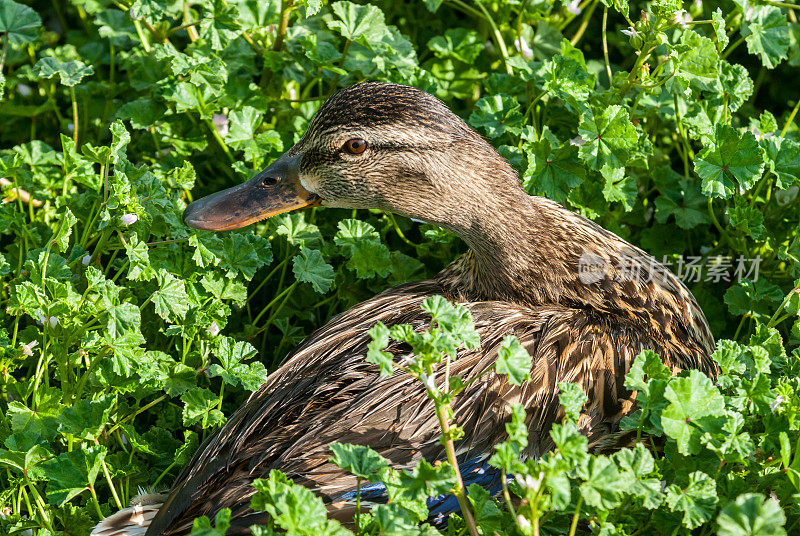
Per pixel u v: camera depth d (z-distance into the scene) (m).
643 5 12.05
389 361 6.17
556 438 6.09
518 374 6.40
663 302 8.80
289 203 8.89
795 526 7.23
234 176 10.62
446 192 8.52
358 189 8.69
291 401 7.66
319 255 9.32
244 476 7.24
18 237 9.45
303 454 7.20
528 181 9.12
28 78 11.22
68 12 13.05
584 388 7.84
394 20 12.25
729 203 9.99
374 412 7.36
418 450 7.26
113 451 8.36
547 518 6.62
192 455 8.05
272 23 10.55
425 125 8.38
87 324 8.00
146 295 8.98
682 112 9.91
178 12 11.18
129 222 8.24
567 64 9.68
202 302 8.80
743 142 9.02
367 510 7.07
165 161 10.31
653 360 7.09
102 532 7.36
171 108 10.53
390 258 9.70
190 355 8.39
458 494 6.30
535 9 11.11
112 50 11.39
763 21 10.38
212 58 10.27
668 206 10.10
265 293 10.10
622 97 9.61
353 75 10.65
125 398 8.47
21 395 7.88
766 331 8.20
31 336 8.32
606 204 9.77
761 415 7.40
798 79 12.19
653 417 6.90
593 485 6.02
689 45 9.25
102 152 8.65
